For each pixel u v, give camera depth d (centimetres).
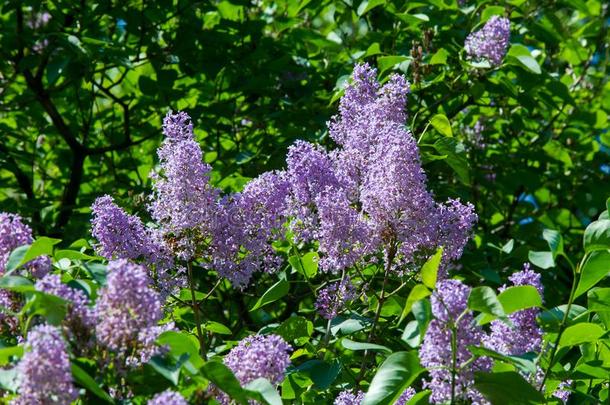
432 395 277
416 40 596
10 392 255
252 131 639
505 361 282
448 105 601
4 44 652
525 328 305
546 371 311
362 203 356
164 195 350
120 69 738
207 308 557
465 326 270
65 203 663
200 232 354
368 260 398
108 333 253
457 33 584
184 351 266
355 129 389
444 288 275
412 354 273
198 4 649
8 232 292
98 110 714
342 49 686
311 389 358
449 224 351
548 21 635
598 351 354
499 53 504
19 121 732
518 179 639
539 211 703
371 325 368
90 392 257
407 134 340
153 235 356
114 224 344
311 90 620
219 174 620
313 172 363
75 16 631
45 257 295
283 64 623
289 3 665
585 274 313
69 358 246
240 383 275
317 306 368
